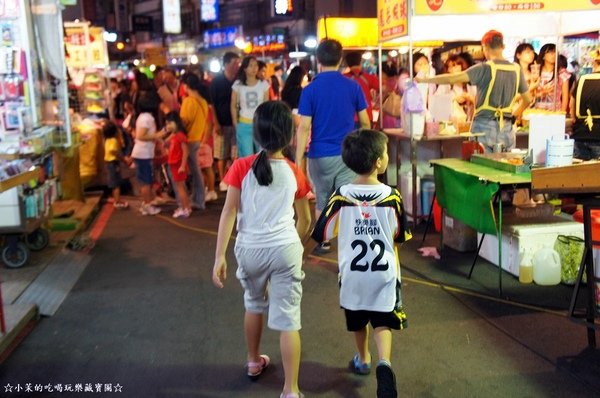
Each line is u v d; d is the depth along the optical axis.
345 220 3.20
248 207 3.22
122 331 4.32
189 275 5.56
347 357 3.82
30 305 4.56
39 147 5.91
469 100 7.86
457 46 9.76
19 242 5.73
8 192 5.45
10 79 6.02
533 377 3.47
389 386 2.93
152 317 4.57
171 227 7.51
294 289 3.23
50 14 6.63
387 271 3.13
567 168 3.38
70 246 6.57
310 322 4.38
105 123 8.84
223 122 9.30
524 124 7.12
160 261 6.04
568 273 4.88
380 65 7.54
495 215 5.01
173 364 3.78
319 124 5.34
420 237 6.47
